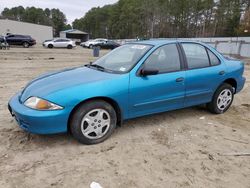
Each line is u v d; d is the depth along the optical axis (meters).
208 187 2.92
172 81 4.29
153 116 5.00
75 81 3.72
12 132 4.09
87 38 72.88
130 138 4.03
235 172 3.23
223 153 3.69
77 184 2.89
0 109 5.19
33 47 32.22
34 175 3.03
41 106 3.39
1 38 26.92
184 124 4.67
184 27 76.44
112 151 3.62
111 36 98.88
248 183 3.03
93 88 3.61
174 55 4.45
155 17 75.25
